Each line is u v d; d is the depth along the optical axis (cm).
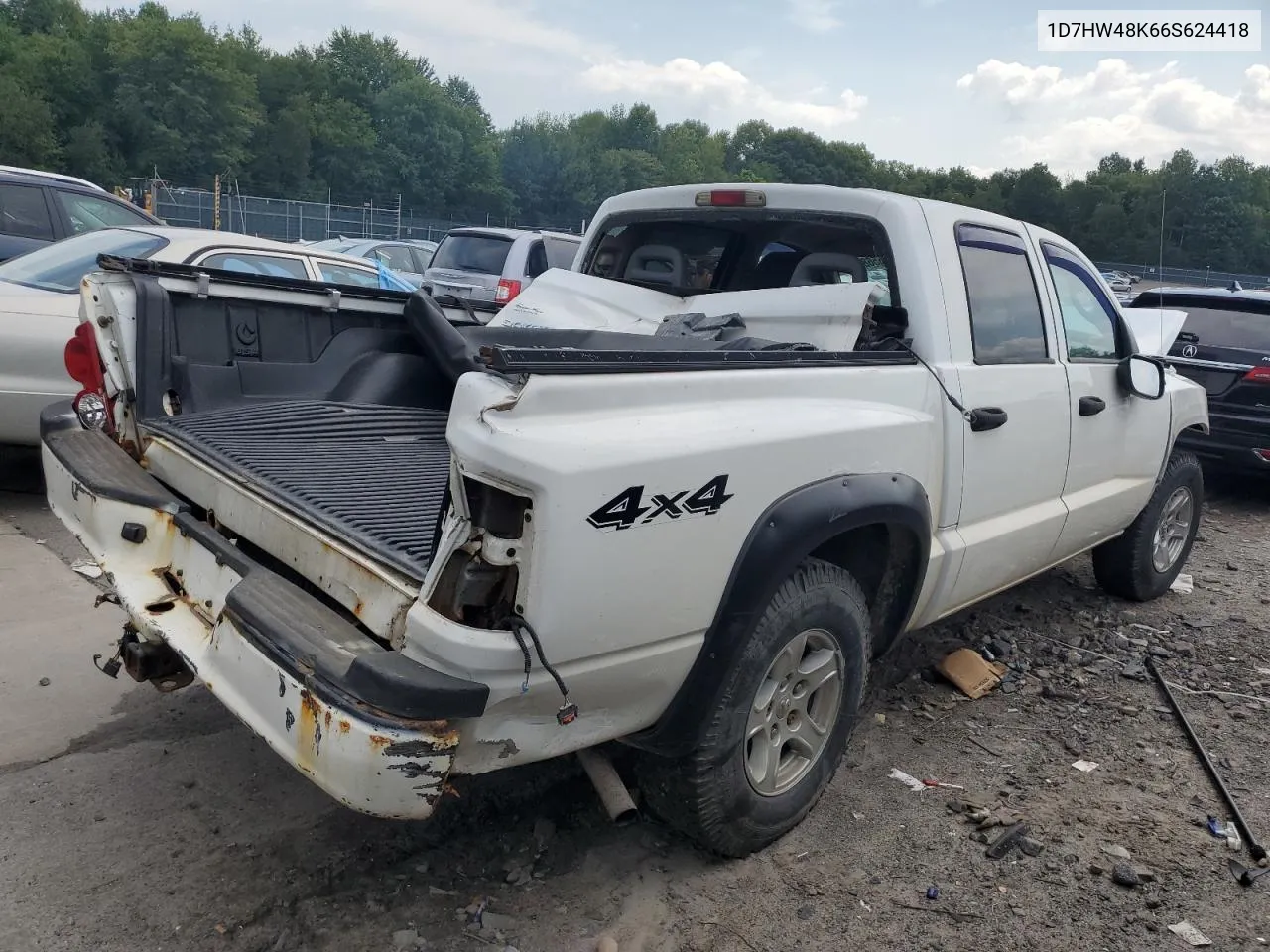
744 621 270
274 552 279
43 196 876
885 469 316
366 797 210
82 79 6531
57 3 8112
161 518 304
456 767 227
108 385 349
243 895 279
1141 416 489
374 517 270
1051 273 431
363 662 211
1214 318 845
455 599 221
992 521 392
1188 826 341
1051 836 331
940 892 299
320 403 387
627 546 236
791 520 275
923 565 341
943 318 356
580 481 223
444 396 418
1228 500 897
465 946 265
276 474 302
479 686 218
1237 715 430
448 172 8031
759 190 396
